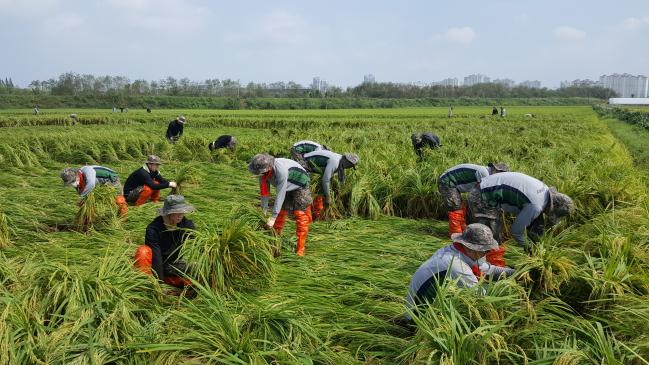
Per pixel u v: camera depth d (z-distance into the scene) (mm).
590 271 4859
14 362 3447
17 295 4188
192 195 9906
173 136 19219
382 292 5051
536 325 3984
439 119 42844
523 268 4754
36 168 13297
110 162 15977
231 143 15586
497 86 167000
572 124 29500
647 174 11969
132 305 4305
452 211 7500
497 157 12219
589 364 3482
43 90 124250
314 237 7312
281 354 3787
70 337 3717
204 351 3797
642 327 3969
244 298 4863
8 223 7207
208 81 147375
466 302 3852
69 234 7133
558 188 8312
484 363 3498
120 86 143750
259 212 7027
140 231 7238
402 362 3781
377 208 8859
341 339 4293
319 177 8359
